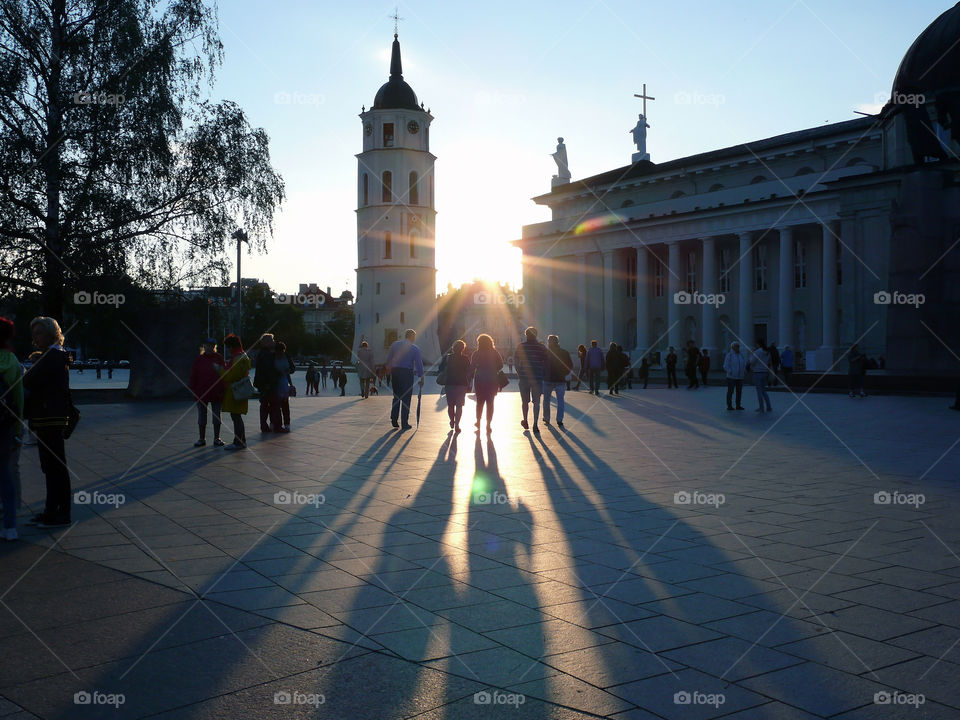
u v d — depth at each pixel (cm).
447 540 661
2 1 2269
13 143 2242
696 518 748
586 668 391
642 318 6138
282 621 461
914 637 431
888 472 1036
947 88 2655
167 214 2597
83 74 2381
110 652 414
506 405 2517
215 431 1353
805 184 5206
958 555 607
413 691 366
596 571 564
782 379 3341
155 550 629
